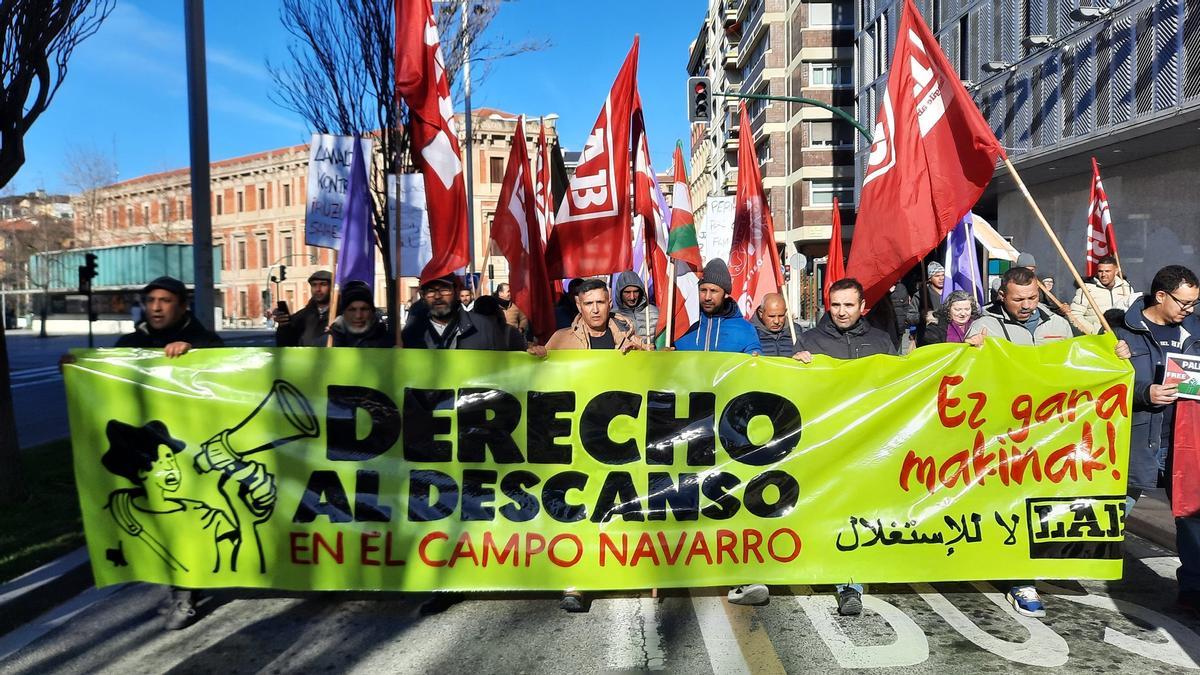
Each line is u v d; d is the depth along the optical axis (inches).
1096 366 184.9
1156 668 154.6
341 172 364.8
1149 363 189.9
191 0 393.1
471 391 184.1
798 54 1598.2
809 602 190.9
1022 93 779.4
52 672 155.9
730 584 183.9
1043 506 184.5
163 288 189.8
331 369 182.1
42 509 258.7
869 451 185.0
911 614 183.0
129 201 2901.1
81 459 178.9
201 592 196.9
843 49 1569.9
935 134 217.9
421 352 183.9
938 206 218.1
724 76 2260.1
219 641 170.1
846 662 157.5
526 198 241.8
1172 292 185.3
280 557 180.7
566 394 184.9
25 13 246.4
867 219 229.1
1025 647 164.2
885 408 185.5
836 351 210.1
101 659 161.9
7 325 2517.2
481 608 188.1
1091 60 673.6
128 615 186.7
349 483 181.8
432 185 242.5
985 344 185.5
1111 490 184.4
